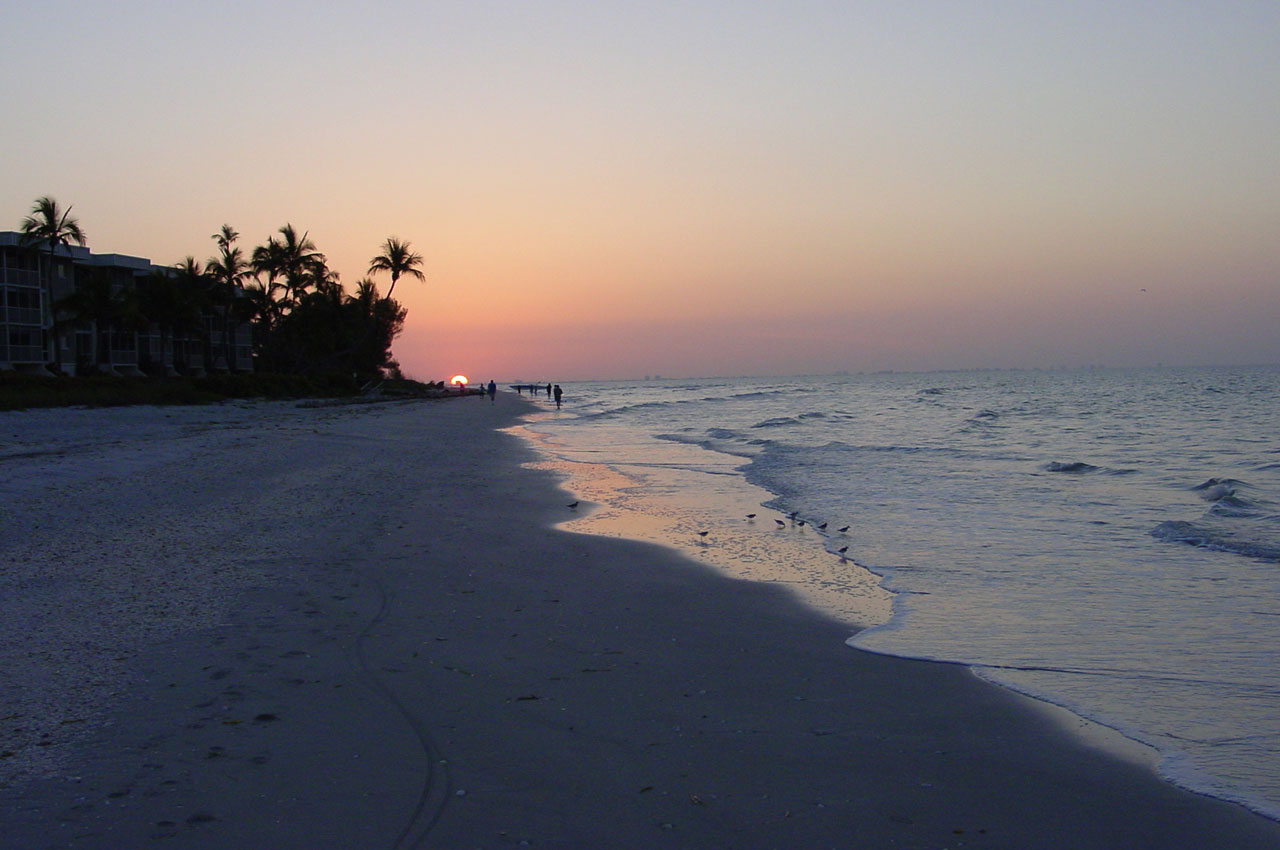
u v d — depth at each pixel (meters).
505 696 5.86
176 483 16.03
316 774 4.56
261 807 4.19
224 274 70.62
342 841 3.91
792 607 8.70
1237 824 4.30
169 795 4.28
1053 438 33.44
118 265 65.50
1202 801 4.56
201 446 23.75
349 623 7.49
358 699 5.69
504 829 4.07
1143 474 21.06
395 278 87.94
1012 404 66.50
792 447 30.36
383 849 3.85
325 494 15.61
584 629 7.67
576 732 5.27
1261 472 21.34
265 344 79.69
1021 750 5.20
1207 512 15.01
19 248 56.19
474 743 5.05
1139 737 5.43
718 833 4.09
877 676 6.56
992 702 6.02
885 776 4.78
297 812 4.15
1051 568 10.63
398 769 4.66
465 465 23.22
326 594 8.45
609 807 4.32
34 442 24.17
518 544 11.76
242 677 6.02
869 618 8.31
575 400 102.75
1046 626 8.03
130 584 8.55
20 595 8.03
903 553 11.61
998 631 7.86
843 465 23.80
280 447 24.70
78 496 13.95
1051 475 21.06
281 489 15.98
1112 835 4.19
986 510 15.45
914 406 66.25
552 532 12.96
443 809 4.23
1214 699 6.11
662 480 20.48
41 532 11.03
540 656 6.81
